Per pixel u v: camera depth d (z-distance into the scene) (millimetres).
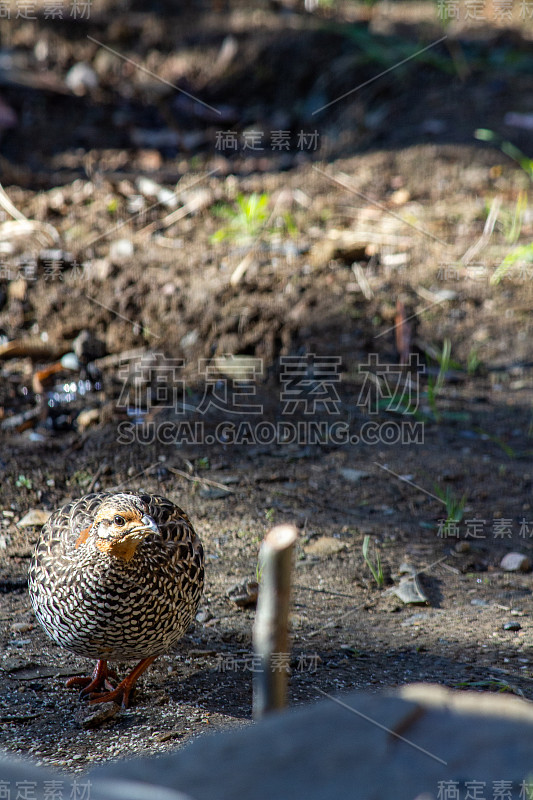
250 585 7270
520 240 12641
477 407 10281
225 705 5934
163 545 5695
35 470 8742
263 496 8625
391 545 8016
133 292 11234
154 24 17531
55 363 10500
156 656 6160
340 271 11977
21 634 6688
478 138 14750
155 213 13148
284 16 17469
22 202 13258
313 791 2578
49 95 16141
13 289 11234
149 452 9195
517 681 6059
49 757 5266
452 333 11289
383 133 15273
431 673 6203
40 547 5934
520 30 17250
